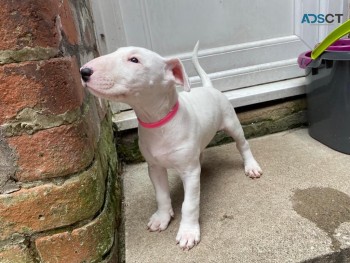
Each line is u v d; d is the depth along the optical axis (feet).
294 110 5.21
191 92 3.57
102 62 2.47
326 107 4.31
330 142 4.40
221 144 5.11
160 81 2.72
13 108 2.10
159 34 4.92
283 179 3.79
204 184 3.91
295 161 4.18
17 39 2.01
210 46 5.11
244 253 2.73
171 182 4.14
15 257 2.34
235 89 5.27
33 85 2.10
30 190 2.25
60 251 2.40
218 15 4.99
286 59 5.34
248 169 4.00
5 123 2.11
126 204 3.76
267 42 5.21
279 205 3.31
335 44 4.60
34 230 2.32
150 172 3.25
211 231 3.05
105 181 3.05
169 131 2.90
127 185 4.21
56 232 2.37
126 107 5.06
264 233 2.93
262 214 3.20
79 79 2.68
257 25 5.14
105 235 2.59
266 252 2.72
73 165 2.30
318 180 3.68
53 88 2.16
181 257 2.80
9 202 2.23
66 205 2.33
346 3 5.16
